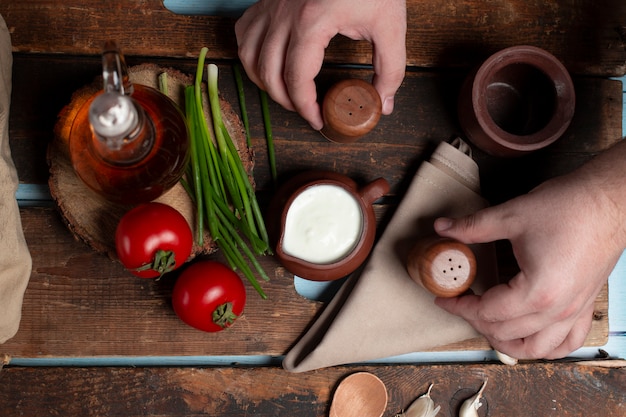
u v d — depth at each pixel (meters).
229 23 0.81
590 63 0.84
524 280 0.70
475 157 0.83
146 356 0.80
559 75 0.77
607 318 0.84
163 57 0.81
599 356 0.86
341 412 0.81
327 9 0.70
